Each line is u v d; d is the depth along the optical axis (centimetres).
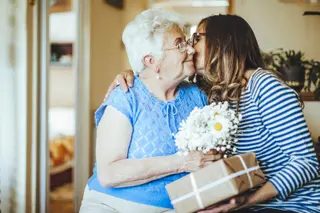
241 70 160
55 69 409
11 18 274
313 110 395
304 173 138
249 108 153
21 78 277
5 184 276
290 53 388
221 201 133
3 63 272
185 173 158
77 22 390
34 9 284
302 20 438
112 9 442
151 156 153
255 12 446
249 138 154
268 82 146
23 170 279
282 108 142
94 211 160
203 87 182
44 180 300
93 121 406
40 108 298
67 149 405
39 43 295
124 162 150
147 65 159
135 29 158
